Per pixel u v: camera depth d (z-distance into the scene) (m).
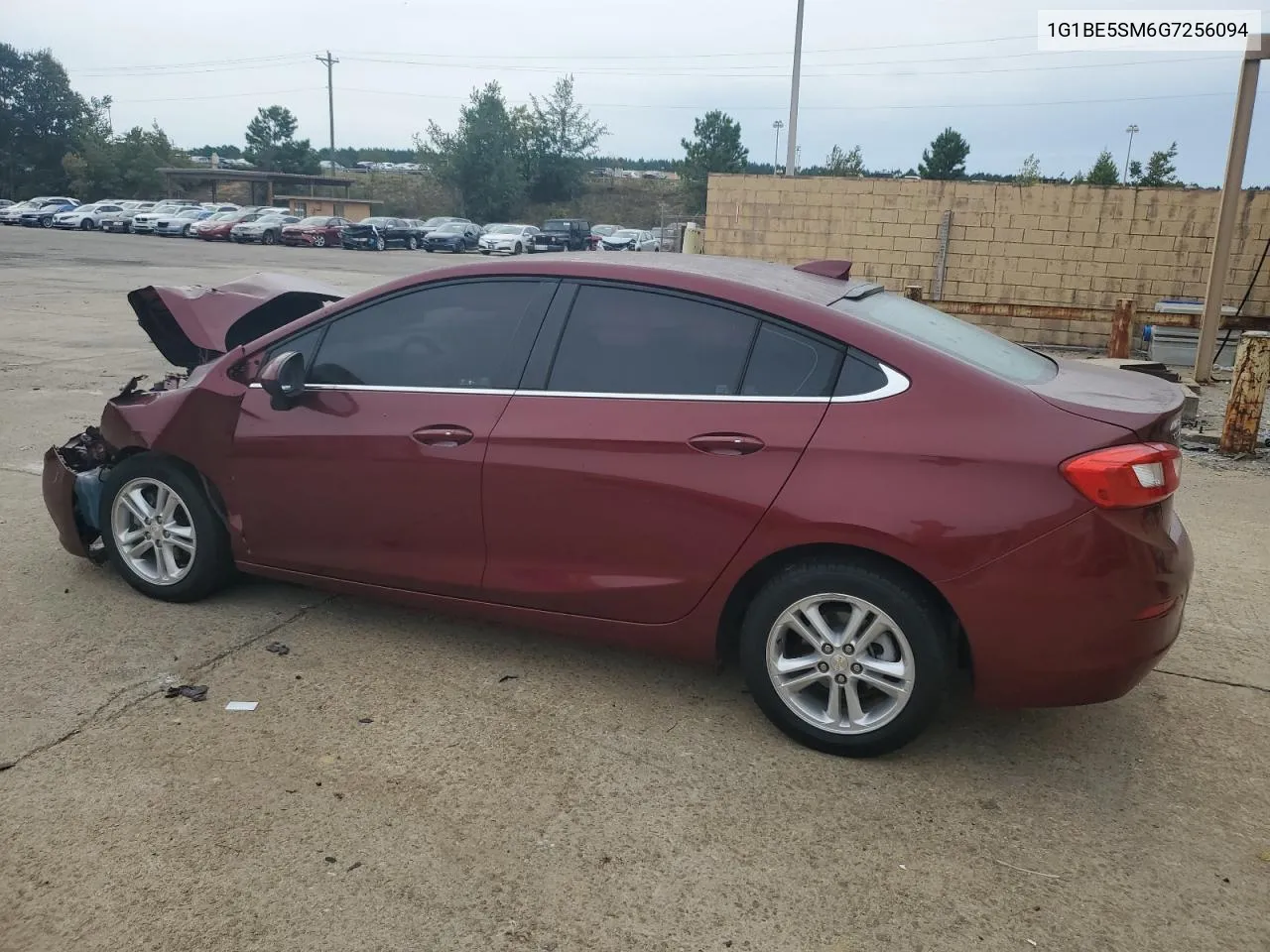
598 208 77.94
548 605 3.65
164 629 4.17
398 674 3.83
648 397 3.44
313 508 4.00
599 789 3.11
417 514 3.80
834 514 3.11
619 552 3.49
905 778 3.22
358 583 4.04
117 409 4.43
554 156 75.38
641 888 2.68
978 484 3.00
